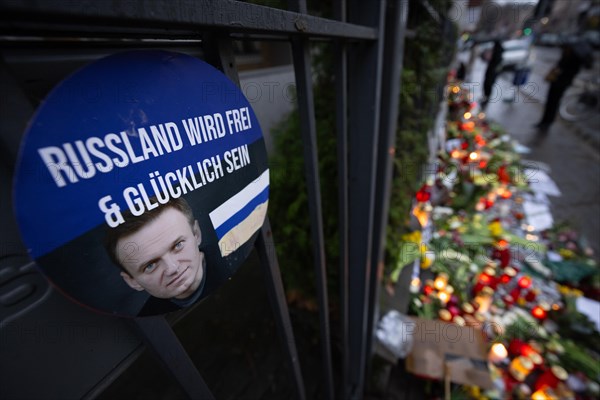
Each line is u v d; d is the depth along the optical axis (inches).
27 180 10.9
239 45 83.0
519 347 88.7
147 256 15.9
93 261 13.6
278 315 33.8
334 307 80.3
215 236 20.6
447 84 182.2
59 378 16.0
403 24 51.9
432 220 144.2
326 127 68.7
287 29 22.3
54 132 11.3
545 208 160.7
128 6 11.9
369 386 78.5
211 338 56.7
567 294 105.7
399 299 97.7
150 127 14.9
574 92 348.5
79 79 11.8
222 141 19.8
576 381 81.9
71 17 10.7
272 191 75.4
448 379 74.1
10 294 13.3
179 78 16.1
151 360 45.8
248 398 61.7
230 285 56.5
